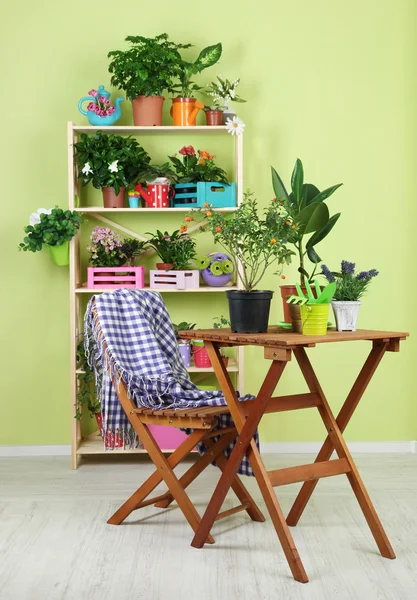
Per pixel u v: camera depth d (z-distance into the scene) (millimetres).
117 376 3045
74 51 4293
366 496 2867
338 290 2855
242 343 2711
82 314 4402
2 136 4293
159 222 4367
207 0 4316
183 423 2898
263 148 4367
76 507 3400
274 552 2871
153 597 2494
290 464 4145
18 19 4277
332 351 4402
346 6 4336
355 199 4383
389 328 4418
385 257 4406
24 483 3795
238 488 3191
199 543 2910
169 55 3998
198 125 4348
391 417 4438
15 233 4324
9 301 4344
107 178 4035
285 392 4402
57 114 4305
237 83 4180
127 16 4297
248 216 2945
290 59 4344
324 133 4363
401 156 4379
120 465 4129
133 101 4098
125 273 4152
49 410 4375
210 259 4164
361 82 4355
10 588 2559
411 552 2867
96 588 2561
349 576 2654
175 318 4398
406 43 4348
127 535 3047
